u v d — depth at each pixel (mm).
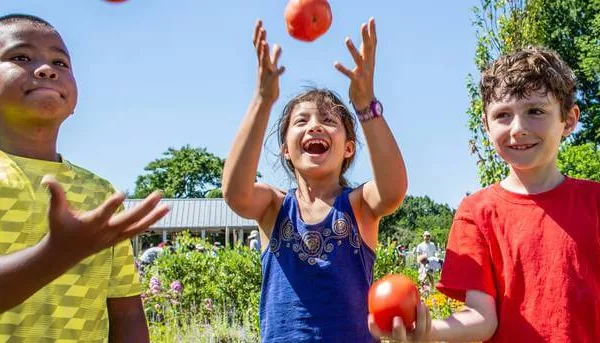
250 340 10664
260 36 2996
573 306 2943
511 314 3031
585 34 33094
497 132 3180
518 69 3131
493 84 3211
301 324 3287
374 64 3129
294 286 3357
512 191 3215
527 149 3117
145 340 3113
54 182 1764
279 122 3982
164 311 10953
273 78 3061
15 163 2818
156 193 1820
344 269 3350
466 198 3332
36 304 2721
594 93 33438
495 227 3162
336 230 3408
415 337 2627
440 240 52375
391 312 2590
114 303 3105
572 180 3211
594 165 19062
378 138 3184
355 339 3258
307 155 3564
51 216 1771
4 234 2713
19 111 2777
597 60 31078
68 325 2791
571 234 3035
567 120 3246
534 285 3010
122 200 1778
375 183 3293
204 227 54312
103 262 2941
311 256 3377
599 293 2998
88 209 2965
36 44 2832
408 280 2680
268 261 3496
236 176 3232
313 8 3127
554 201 3119
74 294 2818
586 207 3105
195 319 10859
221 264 13781
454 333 2928
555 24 32938
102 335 2928
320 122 3613
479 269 3109
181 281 13711
